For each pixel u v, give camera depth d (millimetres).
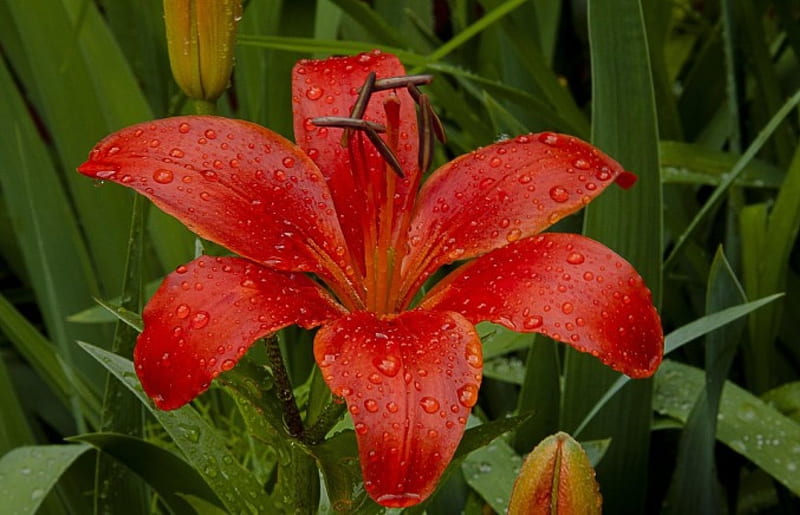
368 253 691
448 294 673
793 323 896
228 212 668
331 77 721
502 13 834
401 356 636
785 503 833
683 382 837
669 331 917
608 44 791
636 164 796
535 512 652
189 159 674
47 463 780
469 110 903
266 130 687
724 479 870
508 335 825
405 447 621
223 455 707
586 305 653
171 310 643
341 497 676
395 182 709
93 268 1037
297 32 900
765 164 888
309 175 688
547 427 821
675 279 885
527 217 682
